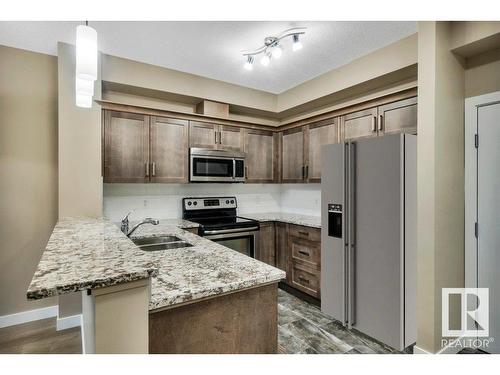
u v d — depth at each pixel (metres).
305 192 4.00
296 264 3.27
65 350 2.21
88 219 2.15
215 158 3.41
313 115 3.38
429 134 2.01
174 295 1.03
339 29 2.25
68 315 2.56
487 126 2.12
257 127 3.81
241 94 3.59
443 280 2.04
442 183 2.04
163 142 3.13
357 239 2.44
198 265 1.42
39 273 0.79
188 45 2.52
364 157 2.39
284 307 2.95
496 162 2.08
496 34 1.85
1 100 2.54
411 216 2.19
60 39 2.45
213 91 3.37
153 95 3.19
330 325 2.55
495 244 2.09
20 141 2.61
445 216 2.06
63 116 2.55
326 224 2.71
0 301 2.55
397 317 2.14
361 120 2.87
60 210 2.53
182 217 3.60
